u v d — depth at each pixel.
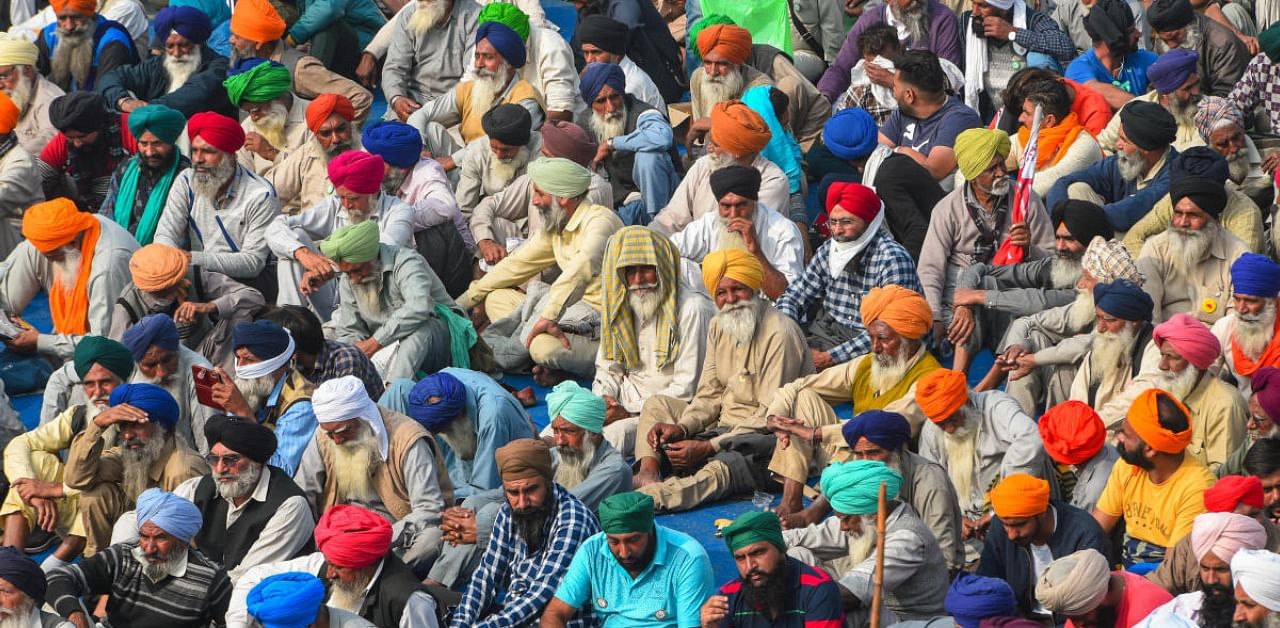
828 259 23.48
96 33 31.62
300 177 27.11
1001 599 16.19
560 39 29.59
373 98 32.59
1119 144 24.89
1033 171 23.80
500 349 24.56
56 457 20.73
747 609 16.75
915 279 23.28
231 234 25.08
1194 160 23.30
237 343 20.91
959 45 29.73
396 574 17.64
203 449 21.23
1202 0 31.42
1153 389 18.36
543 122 29.11
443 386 20.45
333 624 16.94
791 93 29.03
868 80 29.06
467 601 18.25
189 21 29.95
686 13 33.38
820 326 23.62
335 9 31.52
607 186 25.56
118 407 19.70
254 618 16.72
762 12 31.64
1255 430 19.53
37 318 26.80
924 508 18.47
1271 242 23.98
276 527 18.73
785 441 20.42
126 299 23.52
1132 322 20.48
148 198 25.73
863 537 18.11
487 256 26.08
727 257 21.66
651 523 17.33
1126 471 18.50
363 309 23.38
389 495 19.69
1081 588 16.19
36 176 27.47
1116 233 24.23
